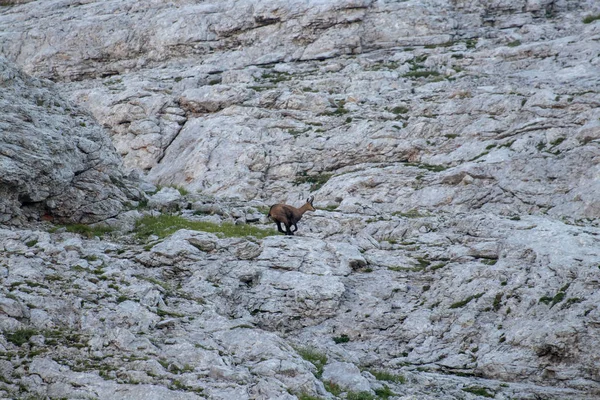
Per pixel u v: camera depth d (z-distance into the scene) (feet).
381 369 168.04
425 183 285.84
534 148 291.58
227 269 199.82
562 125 296.92
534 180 271.28
